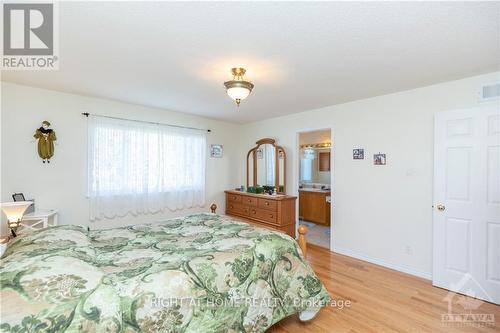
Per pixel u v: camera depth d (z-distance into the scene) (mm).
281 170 4363
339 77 2479
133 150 3637
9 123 2754
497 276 2225
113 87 2854
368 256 3227
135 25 1576
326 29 1607
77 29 1625
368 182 3232
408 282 2641
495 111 2236
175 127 4113
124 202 3551
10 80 2658
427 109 2730
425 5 1351
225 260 1552
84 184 3256
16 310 916
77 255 1348
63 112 3088
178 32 1660
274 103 3514
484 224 2293
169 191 4047
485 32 1622
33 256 1260
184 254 1603
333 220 3629
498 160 2229
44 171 2975
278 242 1887
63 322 948
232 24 1560
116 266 1437
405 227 2896
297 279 1842
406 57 2014
